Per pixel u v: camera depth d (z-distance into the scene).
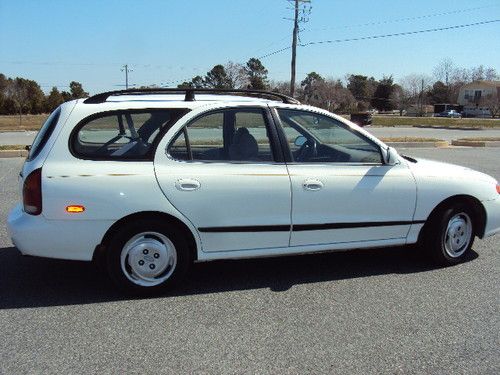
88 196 4.04
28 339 3.57
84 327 3.76
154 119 4.32
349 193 4.63
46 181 4.01
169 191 4.18
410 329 3.76
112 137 4.23
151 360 3.30
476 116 85.44
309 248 4.63
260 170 4.41
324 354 3.39
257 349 3.45
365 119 43.00
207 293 4.43
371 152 4.83
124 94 4.57
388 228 4.85
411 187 4.85
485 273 4.96
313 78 99.94
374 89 113.31
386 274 4.92
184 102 4.43
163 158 4.22
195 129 4.35
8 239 5.94
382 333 3.69
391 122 50.53
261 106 4.57
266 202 4.41
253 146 4.49
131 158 4.20
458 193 5.02
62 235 4.06
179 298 4.31
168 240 4.29
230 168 4.36
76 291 4.44
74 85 76.31
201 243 4.36
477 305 4.19
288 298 4.32
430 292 4.47
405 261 5.30
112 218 4.10
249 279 4.77
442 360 3.33
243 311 4.06
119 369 3.20
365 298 4.33
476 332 3.72
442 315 3.99
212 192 4.27
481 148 18.84
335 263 5.24
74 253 4.12
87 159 4.12
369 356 3.37
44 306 4.12
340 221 4.65
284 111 4.64
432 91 110.38
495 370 3.22
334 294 4.42
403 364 3.28
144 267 4.27
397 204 4.82
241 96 4.92
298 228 4.54
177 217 4.22
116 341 3.55
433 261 5.16
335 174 4.60
